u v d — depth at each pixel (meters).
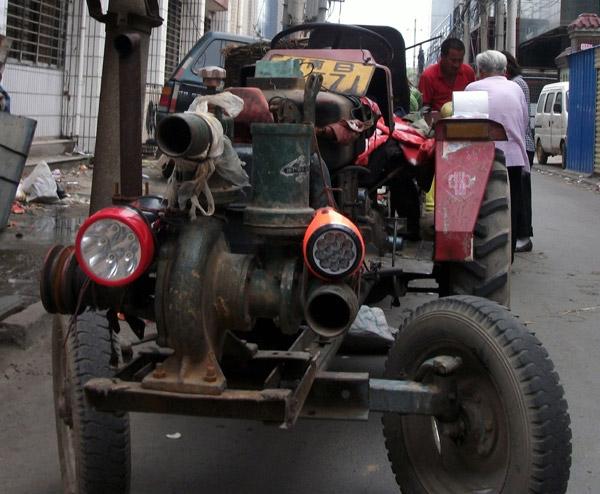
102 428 3.16
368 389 3.04
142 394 2.79
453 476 3.32
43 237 8.84
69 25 14.97
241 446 4.39
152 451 4.30
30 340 5.74
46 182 11.06
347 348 5.04
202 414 2.76
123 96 3.05
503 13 33.16
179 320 2.77
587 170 21.03
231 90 3.77
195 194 2.79
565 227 12.05
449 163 4.37
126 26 4.93
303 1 14.49
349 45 6.55
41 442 4.37
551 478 2.91
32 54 13.92
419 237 5.64
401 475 3.42
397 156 5.30
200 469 4.11
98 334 3.39
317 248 2.76
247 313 2.92
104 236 2.74
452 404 3.15
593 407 4.92
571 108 22.31
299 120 3.31
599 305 7.36
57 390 3.70
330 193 3.48
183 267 2.79
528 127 9.28
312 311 2.84
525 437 2.92
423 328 3.30
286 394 2.72
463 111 5.04
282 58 5.48
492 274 4.50
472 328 3.12
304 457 4.26
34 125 8.70
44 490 3.85
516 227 8.39
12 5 13.02
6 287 6.78
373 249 5.02
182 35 22.77
